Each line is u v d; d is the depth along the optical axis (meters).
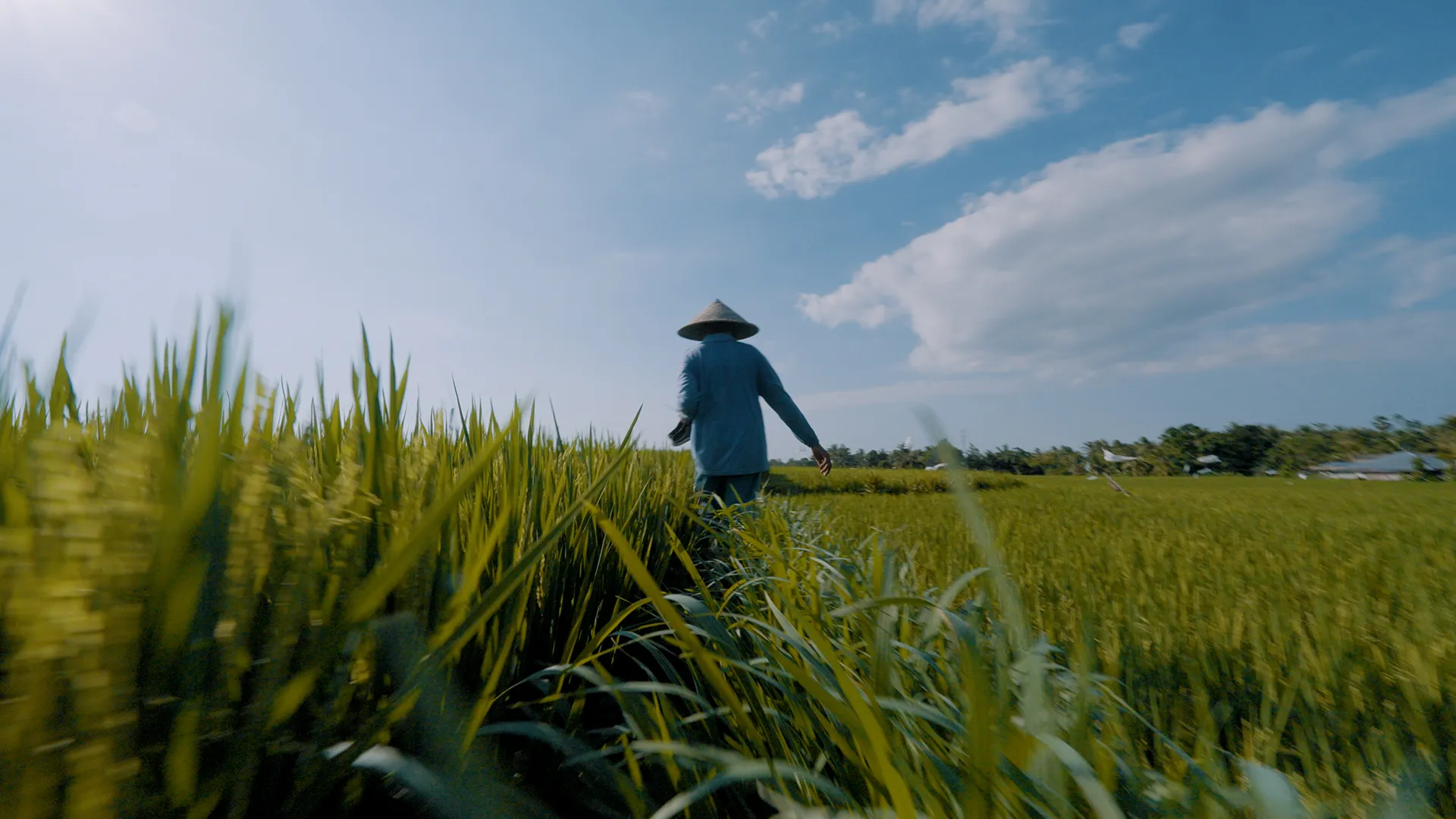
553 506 1.76
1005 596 0.69
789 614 1.43
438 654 0.76
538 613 1.61
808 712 1.12
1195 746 1.14
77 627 0.49
